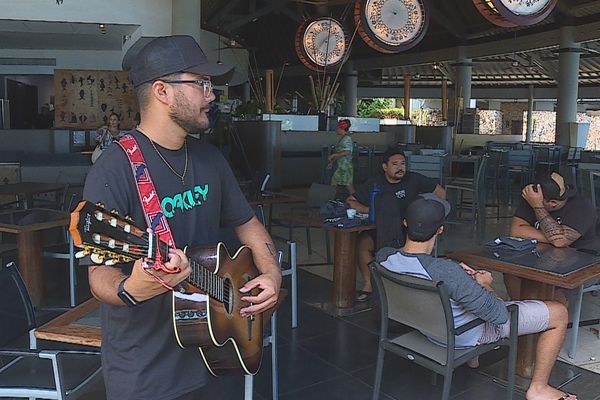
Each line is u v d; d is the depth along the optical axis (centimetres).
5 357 257
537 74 1714
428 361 222
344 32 901
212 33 1180
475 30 1328
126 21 634
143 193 134
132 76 140
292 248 344
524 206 319
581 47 1161
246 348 151
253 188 508
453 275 215
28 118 1238
